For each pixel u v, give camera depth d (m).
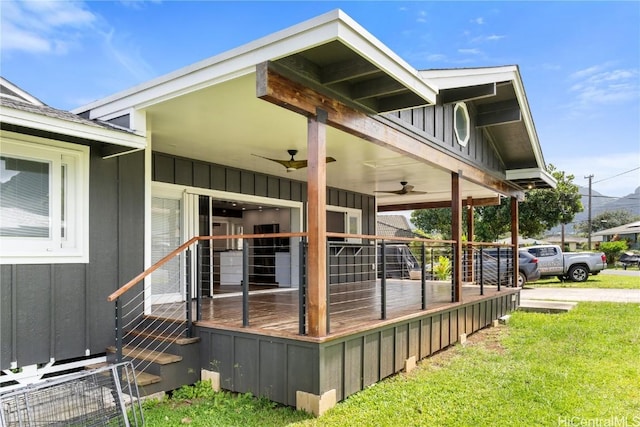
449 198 12.35
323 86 3.88
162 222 6.43
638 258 25.08
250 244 10.86
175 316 4.86
